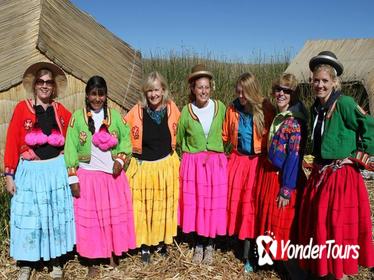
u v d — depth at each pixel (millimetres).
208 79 3346
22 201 3104
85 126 3223
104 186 3301
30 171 3117
